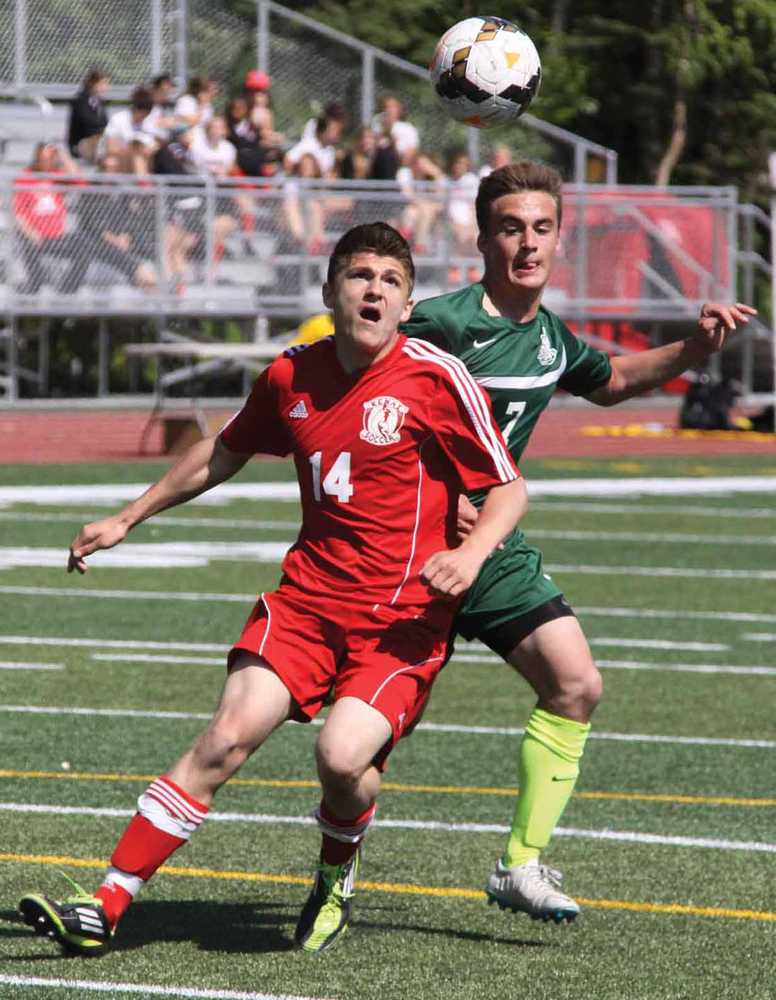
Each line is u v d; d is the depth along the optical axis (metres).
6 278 61.12
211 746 12.12
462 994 11.68
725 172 101.38
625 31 97.69
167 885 14.45
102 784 17.78
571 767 13.42
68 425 61.75
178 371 68.19
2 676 23.39
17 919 13.32
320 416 12.35
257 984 11.82
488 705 22.42
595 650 25.98
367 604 12.30
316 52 74.00
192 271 63.38
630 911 13.91
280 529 39.19
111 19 73.06
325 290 12.38
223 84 73.81
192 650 25.44
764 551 36.78
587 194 69.50
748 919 13.72
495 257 13.83
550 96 96.56
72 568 12.99
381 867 15.14
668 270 69.50
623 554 35.97
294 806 17.17
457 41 15.88
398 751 19.73
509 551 13.49
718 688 23.48
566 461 53.66
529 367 13.85
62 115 71.31
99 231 62.22
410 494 12.35
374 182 65.44
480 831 16.38
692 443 60.38
